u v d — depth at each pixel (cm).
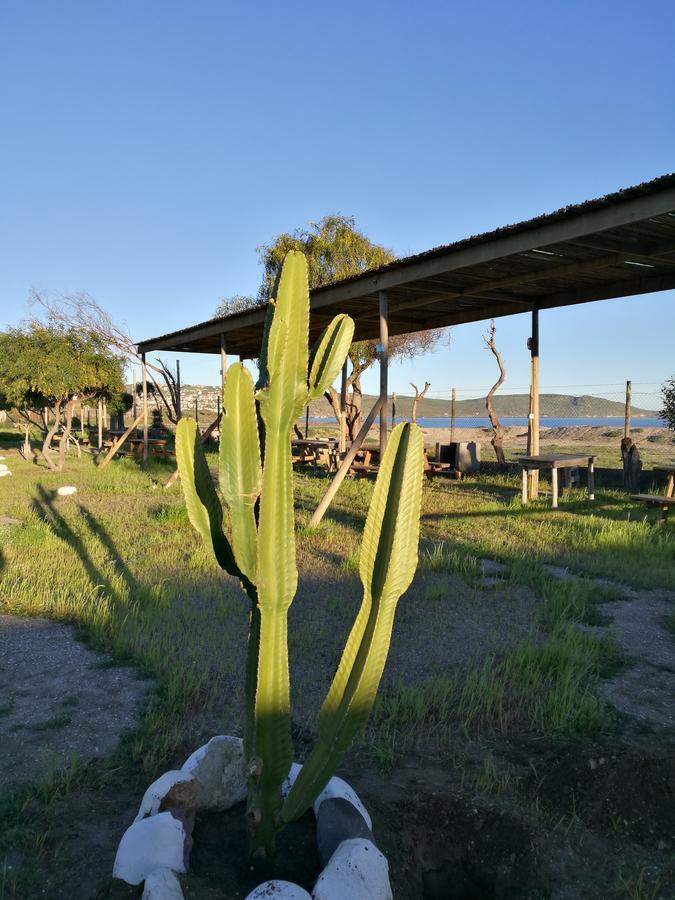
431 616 581
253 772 252
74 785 323
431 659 489
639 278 998
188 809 281
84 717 393
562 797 320
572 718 385
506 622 568
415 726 386
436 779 334
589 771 329
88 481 1523
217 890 248
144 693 427
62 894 252
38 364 1712
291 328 245
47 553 797
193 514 256
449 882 295
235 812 303
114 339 2036
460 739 374
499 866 292
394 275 947
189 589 659
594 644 507
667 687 443
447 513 1092
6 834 283
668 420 1409
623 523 945
